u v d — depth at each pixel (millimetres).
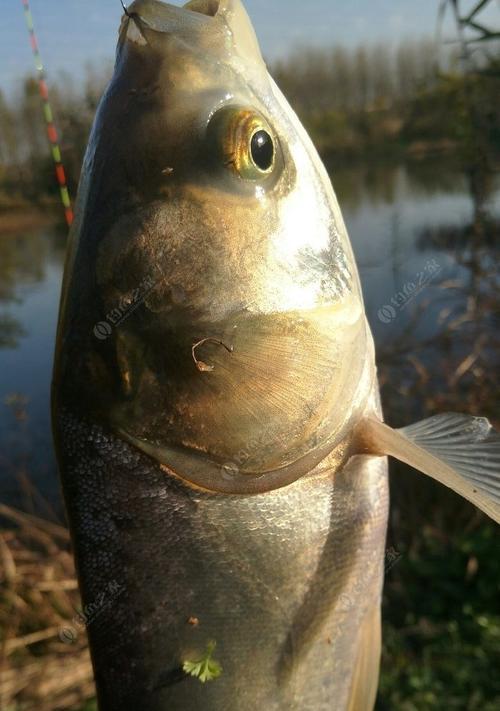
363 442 200
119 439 182
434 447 205
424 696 422
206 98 176
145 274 175
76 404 186
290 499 191
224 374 176
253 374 177
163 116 176
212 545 184
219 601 186
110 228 179
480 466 199
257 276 177
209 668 185
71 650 492
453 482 182
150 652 187
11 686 464
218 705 187
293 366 181
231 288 175
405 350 585
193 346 174
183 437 179
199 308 174
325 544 197
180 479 181
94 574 188
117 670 190
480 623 466
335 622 203
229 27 188
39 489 694
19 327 1156
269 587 190
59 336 190
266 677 191
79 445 186
